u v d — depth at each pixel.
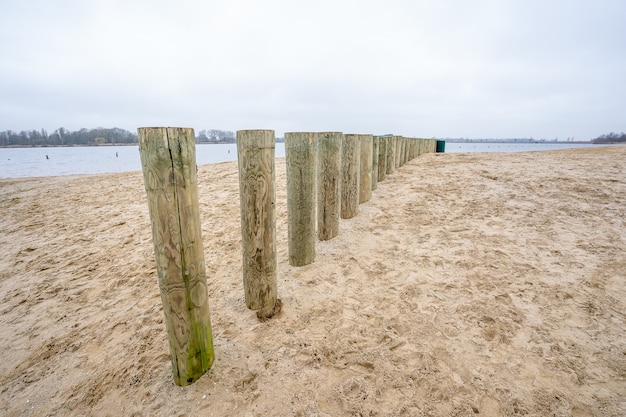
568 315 2.35
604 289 2.62
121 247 4.28
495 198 5.08
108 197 7.59
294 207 3.03
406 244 3.67
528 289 2.69
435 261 3.26
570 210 4.37
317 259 3.35
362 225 4.21
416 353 2.07
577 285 2.69
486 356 2.02
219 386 1.86
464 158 10.33
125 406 1.81
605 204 4.48
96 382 2.02
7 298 3.20
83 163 32.03
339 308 2.57
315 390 1.82
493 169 7.27
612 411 1.61
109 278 3.46
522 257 3.22
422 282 2.90
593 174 6.11
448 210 4.69
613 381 1.79
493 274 2.95
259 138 2.15
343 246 3.64
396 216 4.53
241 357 2.07
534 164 7.75
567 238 3.56
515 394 1.74
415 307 2.55
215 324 2.42
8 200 8.36
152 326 2.54
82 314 2.84
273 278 2.52
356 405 1.72
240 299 2.73
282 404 1.74
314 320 2.44
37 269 3.82
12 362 2.30
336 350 2.12
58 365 2.22
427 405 1.70
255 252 2.38
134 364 2.12
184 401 1.78
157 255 1.64
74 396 1.94
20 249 4.53
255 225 2.32
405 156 9.48
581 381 1.80
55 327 2.68
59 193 8.79
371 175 5.20
